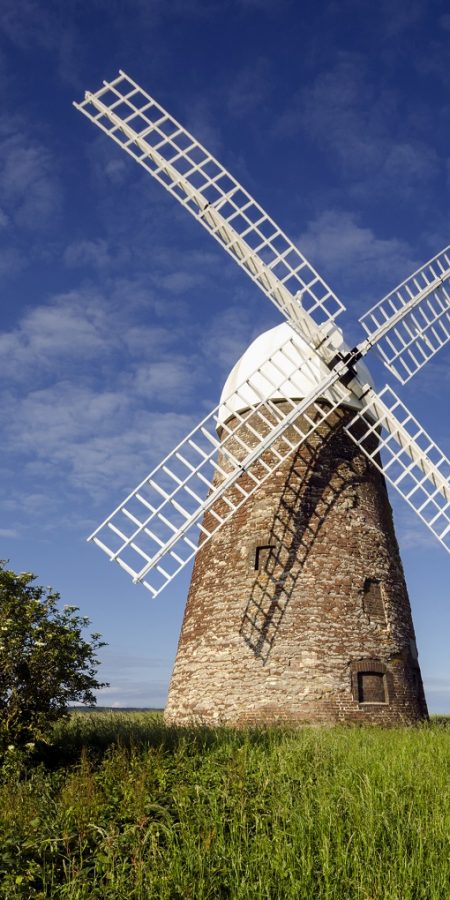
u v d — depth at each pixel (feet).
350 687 56.95
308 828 27.61
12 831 28.25
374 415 65.16
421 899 23.53
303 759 38.11
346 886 24.07
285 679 56.49
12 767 37.09
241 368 70.74
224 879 24.80
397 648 60.95
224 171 63.87
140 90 63.26
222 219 61.72
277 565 61.00
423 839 26.73
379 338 64.59
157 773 35.42
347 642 58.54
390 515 69.67
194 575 67.97
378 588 62.85
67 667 41.93
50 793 35.14
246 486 65.57
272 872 24.94
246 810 30.30
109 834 27.40
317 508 63.05
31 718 41.16
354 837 27.20
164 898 23.06
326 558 61.21
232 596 61.57
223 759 38.86
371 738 46.01
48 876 25.39
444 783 33.96
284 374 62.49
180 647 65.41
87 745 44.29
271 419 66.08
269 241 63.36
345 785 32.35
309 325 62.44
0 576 42.57
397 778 34.06
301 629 58.18
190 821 29.40
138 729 50.70
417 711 60.13
